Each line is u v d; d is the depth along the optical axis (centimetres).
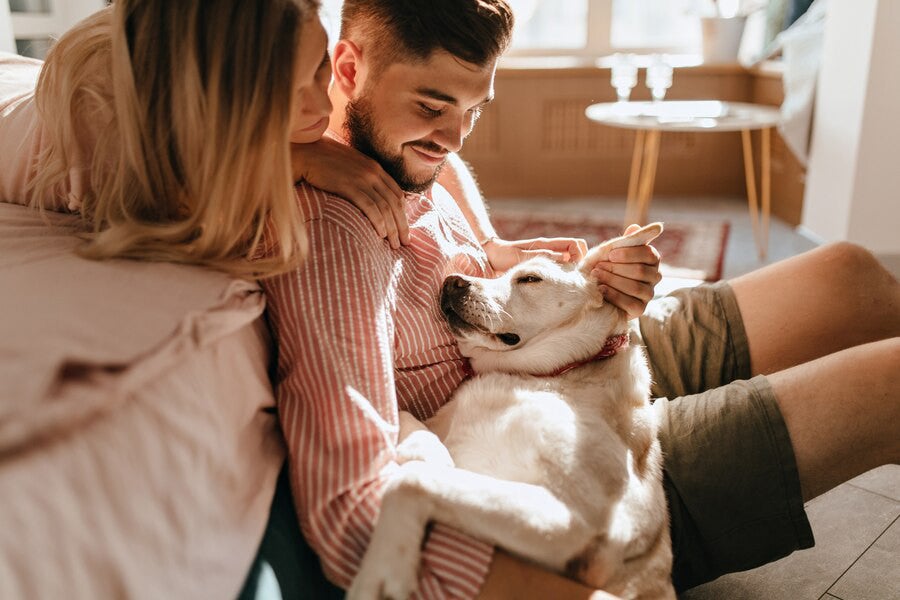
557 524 90
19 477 58
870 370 116
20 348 65
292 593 84
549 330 127
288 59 83
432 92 102
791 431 117
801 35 390
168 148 86
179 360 74
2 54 137
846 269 141
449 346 125
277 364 96
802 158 385
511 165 485
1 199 116
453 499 86
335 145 108
